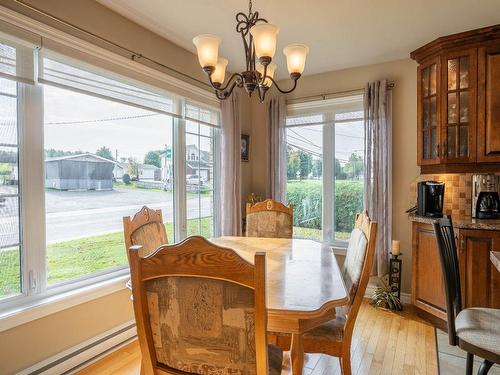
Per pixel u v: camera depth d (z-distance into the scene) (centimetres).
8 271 175
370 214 316
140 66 244
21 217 180
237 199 346
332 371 200
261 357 90
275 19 239
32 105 184
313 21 242
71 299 195
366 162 321
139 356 216
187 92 294
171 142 289
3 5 166
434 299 255
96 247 225
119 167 243
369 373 196
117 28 229
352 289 157
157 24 246
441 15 233
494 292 224
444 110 265
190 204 312
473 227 229
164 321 98
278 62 324
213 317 93
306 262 171
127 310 234
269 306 111
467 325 140
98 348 212
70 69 202
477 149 254
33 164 185
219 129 346
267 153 381
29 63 179
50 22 187
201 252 89
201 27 251
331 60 322
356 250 171
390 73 323
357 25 249
